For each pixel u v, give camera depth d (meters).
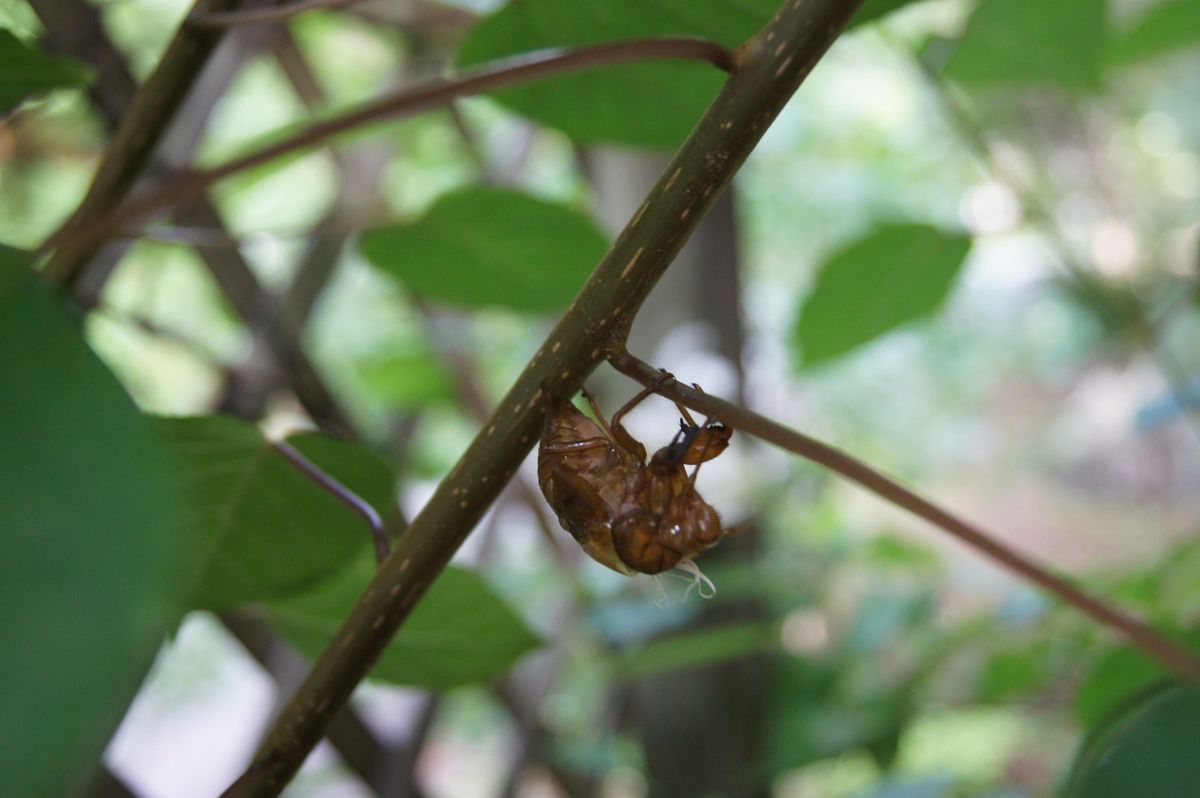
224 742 0.84
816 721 0.65
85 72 0.26
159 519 0.13
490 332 0.97
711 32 0.29
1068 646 0.52
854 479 0.26
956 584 0.73
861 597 0.73
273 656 0.56
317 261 0.59
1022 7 0.41
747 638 0.58
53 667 0.12
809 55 0.24
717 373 0.63
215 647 0.91
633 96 0.31
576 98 0.31
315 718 0.26
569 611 0.75
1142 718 0.18
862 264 0.39
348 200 0.61
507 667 0.31
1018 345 1.79
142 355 0.67
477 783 1.01
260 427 0.28
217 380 0.57
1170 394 0.48
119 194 0.29
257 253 0.75
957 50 0.44
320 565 0.30
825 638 0.77
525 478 0.74
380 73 0.75
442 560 0.26
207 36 0.28
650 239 0.24
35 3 0.38
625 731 0.80
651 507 0.26
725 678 0.65
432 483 0.73
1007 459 1.91
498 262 0.35
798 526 0.78
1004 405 1.96
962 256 0.38
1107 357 1.83
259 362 0.56
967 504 1.85
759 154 1.34
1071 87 0.44
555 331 0.25
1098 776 0.18
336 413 0.59
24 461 0.13
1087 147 1.38
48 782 0.11
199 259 0.53
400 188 0.84
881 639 0.66
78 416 0.14
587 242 0.34
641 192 0.62
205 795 0.75
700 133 0.24
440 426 0.98
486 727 1.06
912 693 0.61
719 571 0.62
